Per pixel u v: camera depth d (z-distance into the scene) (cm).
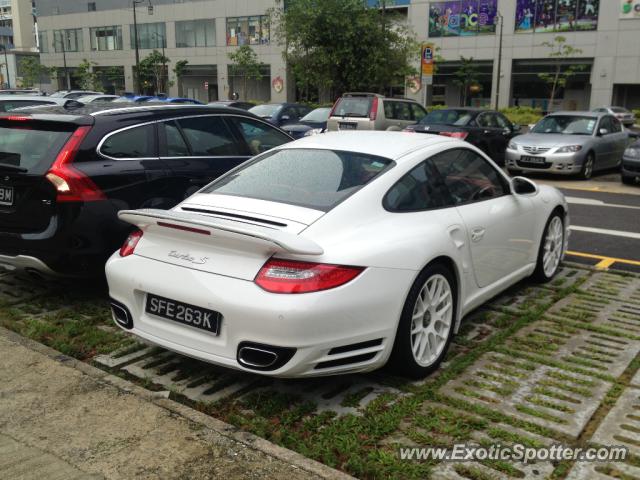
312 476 272
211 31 5956
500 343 426
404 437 311
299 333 305
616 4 4375
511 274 495
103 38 6819
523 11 4647
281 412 338
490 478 276
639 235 803
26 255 468
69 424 316
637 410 333
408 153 407
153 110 545
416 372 366
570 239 779
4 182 476
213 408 342
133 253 367
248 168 423
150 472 277
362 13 2891
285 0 5322
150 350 419
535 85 4906
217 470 277
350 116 1576
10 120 496
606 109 3712
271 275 311
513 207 485
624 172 1270
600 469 281
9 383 360
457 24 4875
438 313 383
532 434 311
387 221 359
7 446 298
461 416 327
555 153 1336
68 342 426
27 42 12094
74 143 474
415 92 4900
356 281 321
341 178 378
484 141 1496
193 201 386
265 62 5669
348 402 345
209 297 322
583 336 441
